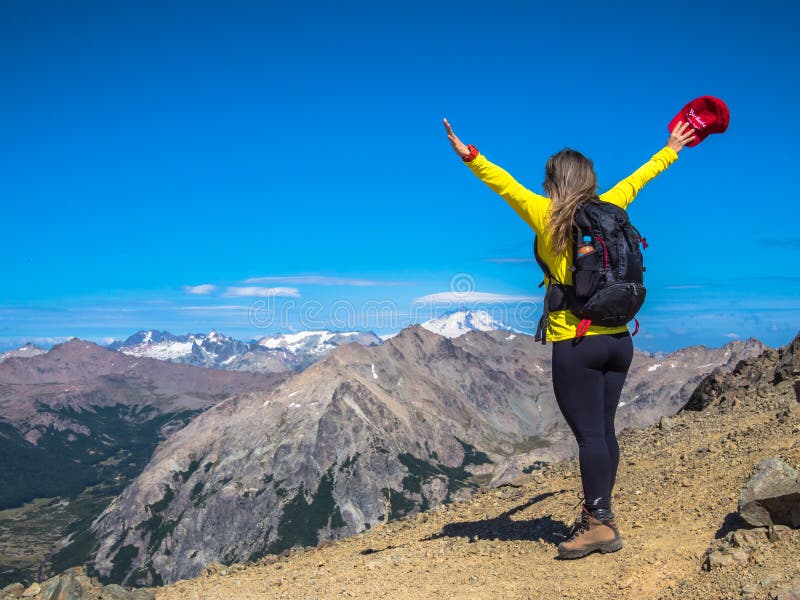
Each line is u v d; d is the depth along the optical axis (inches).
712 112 120.5
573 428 118.4
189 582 159.2
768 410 191.6
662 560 108.7
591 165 112.7
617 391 118.2
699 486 141.6
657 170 119.3
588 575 111.5
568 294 111.8
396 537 175.0
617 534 119.4
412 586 123.8
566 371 114.4
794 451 133.8
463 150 114.7
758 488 108.6
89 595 129.1
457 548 143.9
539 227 112.4
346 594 125.3
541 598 106.4
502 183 114.0
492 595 111.7
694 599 94.1
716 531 114.8
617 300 106.4
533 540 137.1
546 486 185.8
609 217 106.7
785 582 88.7
